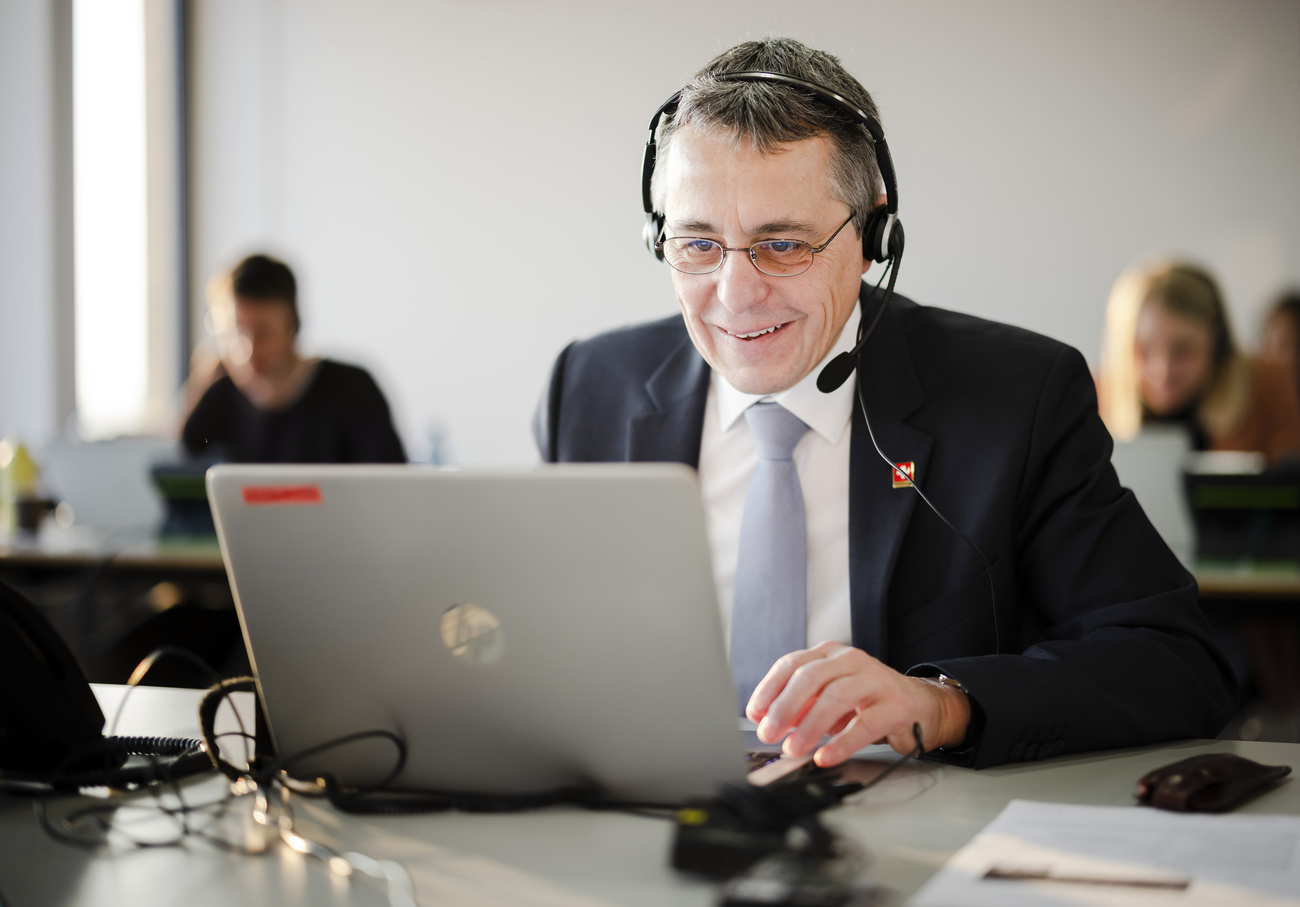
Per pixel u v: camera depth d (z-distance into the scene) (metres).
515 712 0.79
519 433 5.30
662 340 1.44
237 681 0.91
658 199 1.24
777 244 1.14
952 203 4.84
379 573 0.79
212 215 5.50
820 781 0.73
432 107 5.33
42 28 4.58
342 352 5.45
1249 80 4.56
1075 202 4.74
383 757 0.83
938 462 1.22
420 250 5.37
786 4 4.96
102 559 2.85
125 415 5.11
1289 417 3.79
